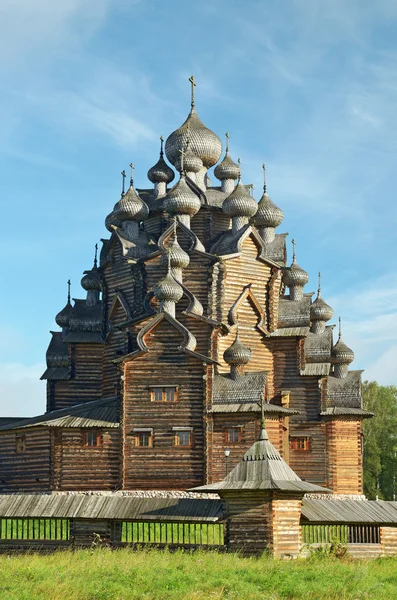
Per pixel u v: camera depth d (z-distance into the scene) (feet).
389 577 122.11
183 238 229.66
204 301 222.89
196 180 250.57
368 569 128.36
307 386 232.32
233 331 223.30
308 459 231.50
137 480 202.59
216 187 260.01
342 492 229.86
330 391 240.32
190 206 231.50
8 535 179.42
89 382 243.81
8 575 115.75
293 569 124.16
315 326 247.29
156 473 202.18
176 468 201.98
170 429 203.72
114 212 239.71
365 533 165.48
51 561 136.05
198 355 204.54
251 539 147.13
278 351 232.94
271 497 146.61
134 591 104.06
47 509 172.24
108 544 167.12
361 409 237.04
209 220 238.48
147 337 208.03
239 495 148.77
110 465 205.46
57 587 105.40
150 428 204.13
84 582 109.40
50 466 207.62
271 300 231.30
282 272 242.78
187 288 223.10
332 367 246.68
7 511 173.99
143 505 168.96
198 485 200.64
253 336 228.22
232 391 206.69
